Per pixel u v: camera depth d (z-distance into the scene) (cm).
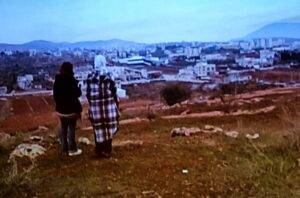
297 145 869
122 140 1143
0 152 974
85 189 688
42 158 905
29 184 701
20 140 1118
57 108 916
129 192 671
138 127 1505
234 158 840
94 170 798
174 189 685
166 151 927
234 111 2003
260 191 652
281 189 653
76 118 920
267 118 1620
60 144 961
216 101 2547
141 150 945
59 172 796
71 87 906
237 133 1112
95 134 895
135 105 3109
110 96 895
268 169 740
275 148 880
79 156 911
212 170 775
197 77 6259
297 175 720
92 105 889
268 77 5666
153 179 736
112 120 896
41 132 1430
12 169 743
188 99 3128
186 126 1509
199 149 936
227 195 653
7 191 677
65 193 674
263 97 2778
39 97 4325
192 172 768
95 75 892
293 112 1554
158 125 1554
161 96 3431
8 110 3167
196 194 661
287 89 3734
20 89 5175
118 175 764
